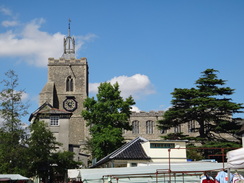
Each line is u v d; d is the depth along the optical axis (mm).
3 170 43750
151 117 103375
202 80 60875
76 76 98562
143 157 40188
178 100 61031
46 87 94750
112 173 25797
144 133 102375
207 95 60312
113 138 58719
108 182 25047
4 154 44250
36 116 65125
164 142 41375
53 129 64875
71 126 93375
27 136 48344
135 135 102000
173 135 60250
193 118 60969
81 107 95812
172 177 25328
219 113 60094
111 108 62938
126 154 40281
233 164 14531
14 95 46344
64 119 65562
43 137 49312
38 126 50031
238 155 14352
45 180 52000
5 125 45531
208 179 19891
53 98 94312
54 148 51562
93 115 62219
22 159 46000
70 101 95750
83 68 99125
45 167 49969
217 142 55906
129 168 28047
